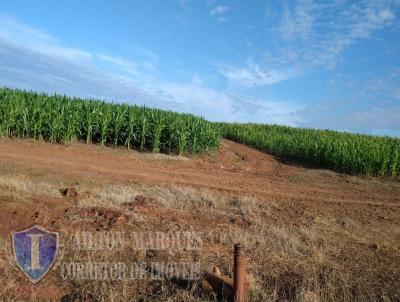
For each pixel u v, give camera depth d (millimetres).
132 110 18375
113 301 4883
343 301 5148
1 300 4770
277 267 6098
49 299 4949
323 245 7211
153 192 9977
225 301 4961
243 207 9375
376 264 6477
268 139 26609
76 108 17609
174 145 18359
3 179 9094
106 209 7586
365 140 24156
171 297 5020
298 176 16312
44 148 15359
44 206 7539
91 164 13633
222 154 20250
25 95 19375
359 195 13172
